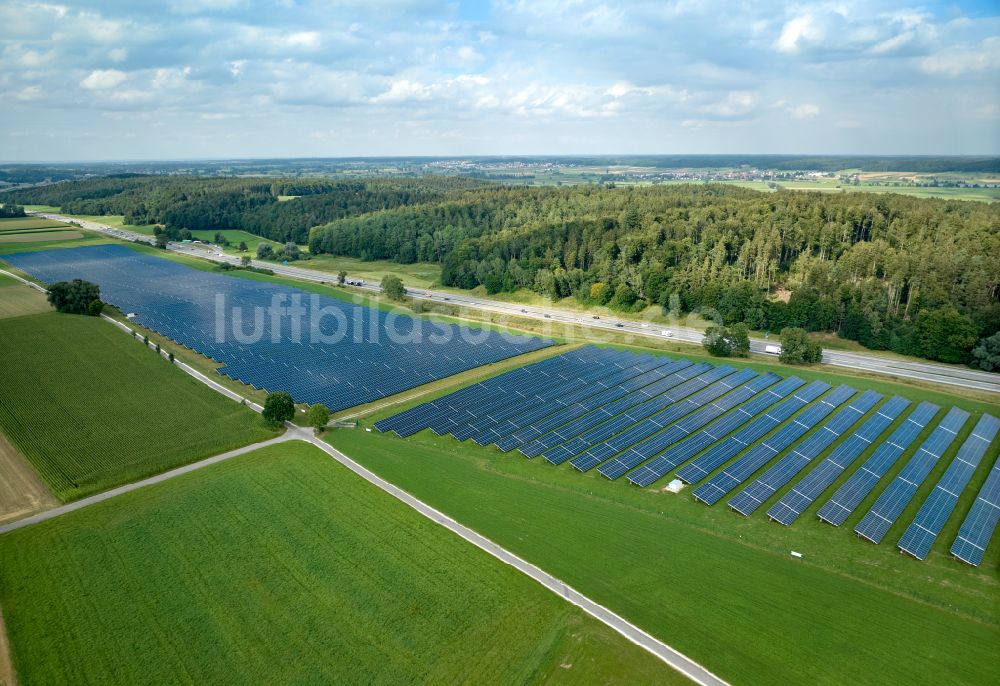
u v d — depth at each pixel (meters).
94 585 51.78
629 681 42.00
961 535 58.56
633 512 65.19
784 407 91.44
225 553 56.00
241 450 78.62
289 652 44.53
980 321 117.00
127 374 105.00
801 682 42.16
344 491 67.62
